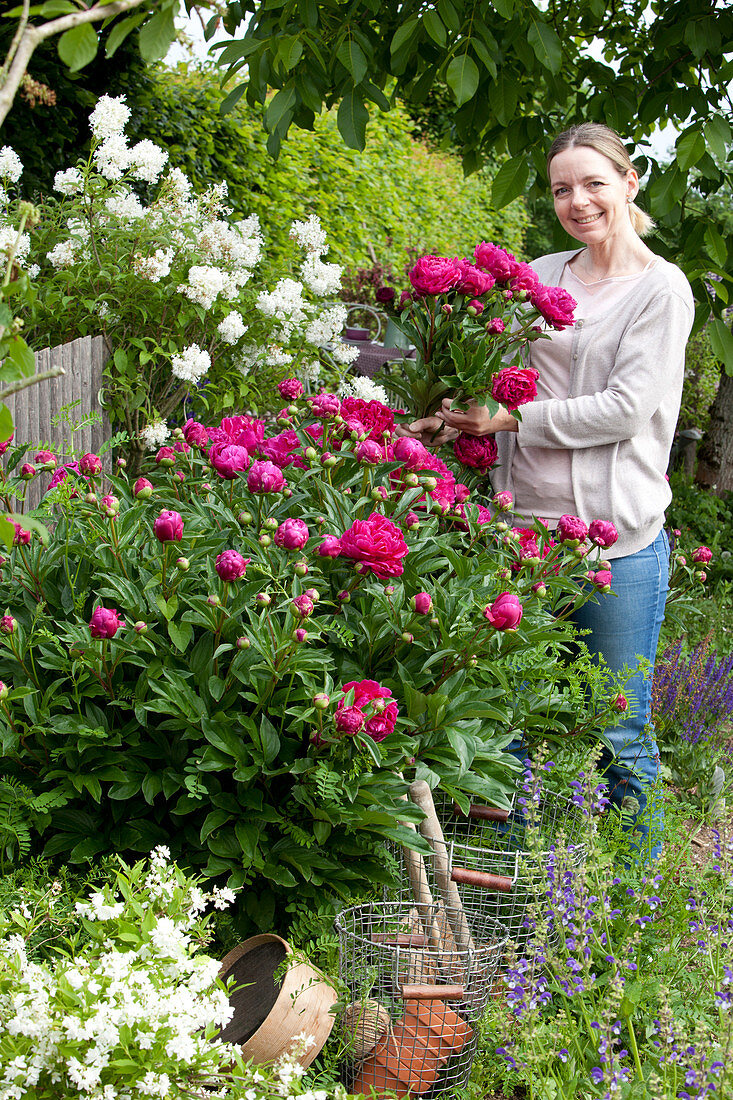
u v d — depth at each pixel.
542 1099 1.89
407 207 11.23
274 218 7.32
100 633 2.02
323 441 2.70
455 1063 2.02
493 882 2.13
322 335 4.47
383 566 2.18
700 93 4.02
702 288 4.10
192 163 6.68
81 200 3.83
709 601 5.38
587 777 2.31
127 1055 1.45
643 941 2.33
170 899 1.75
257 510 2.58
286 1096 1.58
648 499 2.83
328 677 2.12
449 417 2.92
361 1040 1.98
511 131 4.32
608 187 2.77
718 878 2.45
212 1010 1.56
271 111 3.43
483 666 2.34
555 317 2.72
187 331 4.12
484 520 2.70
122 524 2.37
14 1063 1.38
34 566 2.39
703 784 3.79
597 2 3.85
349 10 3.62
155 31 1.27
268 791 2.28
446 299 2.92
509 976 1.95
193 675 2.26
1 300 1.29
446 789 2.31
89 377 3.63
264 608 2.13
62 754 2.25
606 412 2.73
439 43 3.12
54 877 2.22
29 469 2.32
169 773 2.22
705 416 11.16
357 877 2.21
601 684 2.73
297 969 1.91
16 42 1.09
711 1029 1.88
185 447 2.76
